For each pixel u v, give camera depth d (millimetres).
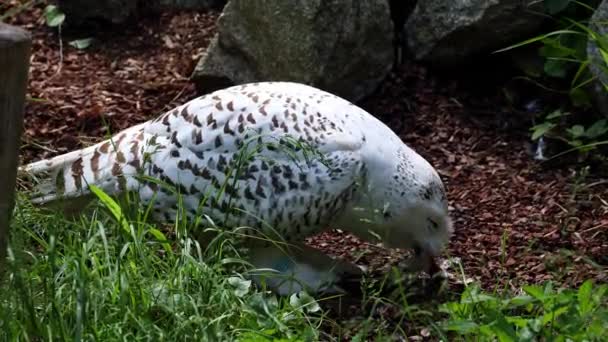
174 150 5711
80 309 4328
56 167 5859
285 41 7973
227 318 4898
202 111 5766
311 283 6020
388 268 6379
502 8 8125
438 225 6137
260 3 8031
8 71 4020
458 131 8062
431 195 6043
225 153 5664
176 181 5684
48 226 5293
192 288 4992
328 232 6883
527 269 6445
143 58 8711
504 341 4648
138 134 5859
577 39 8062
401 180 5941
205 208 5699
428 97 8359
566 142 7918
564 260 6383
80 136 7254
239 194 5645
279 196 5645
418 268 6215
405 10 8859
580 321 4684
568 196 7363
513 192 7418
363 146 5828
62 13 8930
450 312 5113
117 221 5285
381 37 8281
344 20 7996
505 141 8000
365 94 8312
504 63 8531
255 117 5711
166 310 4676
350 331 5559
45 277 4680
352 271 6270
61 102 8008
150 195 5711
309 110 5793
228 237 5680
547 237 6848
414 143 7953
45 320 4555
